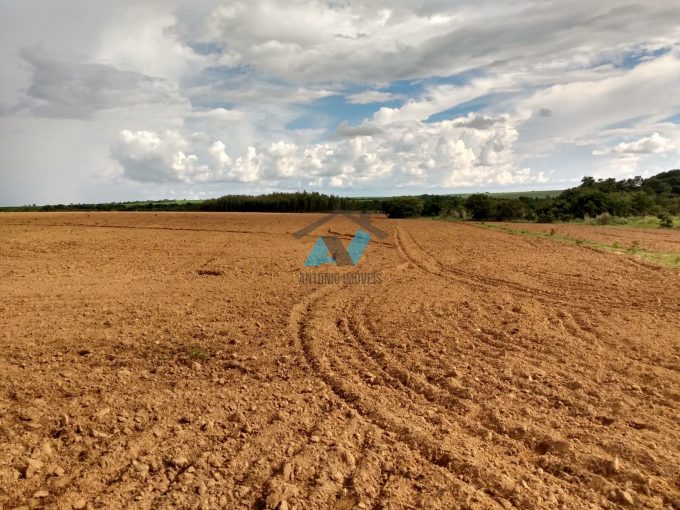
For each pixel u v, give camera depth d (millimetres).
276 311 8992
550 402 4957
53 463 3760
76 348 6648
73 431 4270
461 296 10266
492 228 30156
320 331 7656
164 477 3611
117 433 4246
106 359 6262
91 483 3514
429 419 4652
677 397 5008
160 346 6828
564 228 28328
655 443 4098
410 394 5254
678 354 6270
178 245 20734
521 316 8367
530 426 4414
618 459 3852
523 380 5504
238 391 5273
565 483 3607
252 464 3795
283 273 13656
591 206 34875
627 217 34062
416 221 39125
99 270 13805
